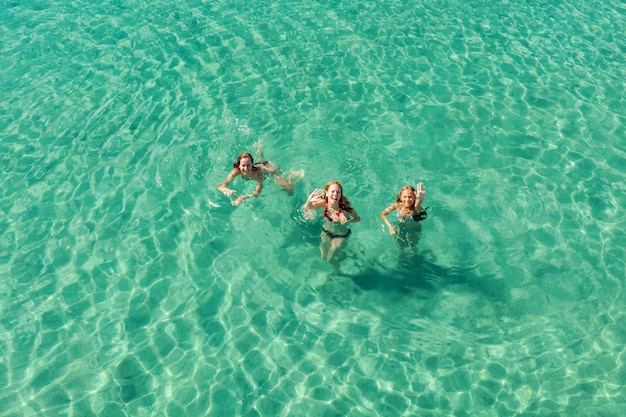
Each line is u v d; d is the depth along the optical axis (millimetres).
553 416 6023
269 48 11992
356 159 9219
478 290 7336
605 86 11016
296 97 10594
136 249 7863
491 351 6672
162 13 13328
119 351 6660
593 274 7531
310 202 7465
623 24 13125
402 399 6199
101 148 9516
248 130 9781
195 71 11297
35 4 13945
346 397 6215
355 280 7441
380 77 11148
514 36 12562
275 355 6625
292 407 6105
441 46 12133
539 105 10492
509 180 8898
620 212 8414
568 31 12805
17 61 11672
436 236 8008
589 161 9289
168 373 6438
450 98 10617
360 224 8117
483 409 6105
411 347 6711
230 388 6293
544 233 8094
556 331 6875
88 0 14023
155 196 8625
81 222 8258
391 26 12805
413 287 7363
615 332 6848
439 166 9148
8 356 6598
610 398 6180
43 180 8945
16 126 9977
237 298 7254
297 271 7559
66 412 6055
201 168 9039
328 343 6754
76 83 11008
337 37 12367
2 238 8031
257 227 8125
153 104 10438
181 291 7336
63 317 7031
